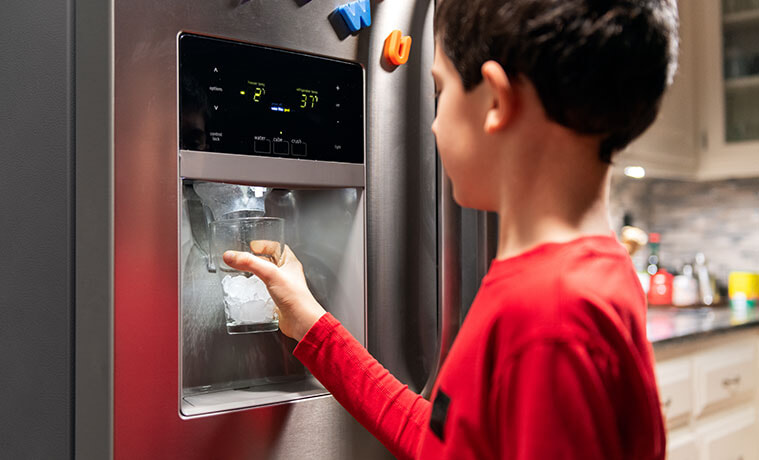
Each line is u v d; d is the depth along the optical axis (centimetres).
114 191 74
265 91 85
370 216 94
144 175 76
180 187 78
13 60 88
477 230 106
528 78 50
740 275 257
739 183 270
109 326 74
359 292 94
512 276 52
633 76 50
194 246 87
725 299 273
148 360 76
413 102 98
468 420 52
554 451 46
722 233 275
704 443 205
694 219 284
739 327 215
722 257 276
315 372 86
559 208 52
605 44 48
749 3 244
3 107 90
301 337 87
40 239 82
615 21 49
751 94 245
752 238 267
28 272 84
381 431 83
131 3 75
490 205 58
